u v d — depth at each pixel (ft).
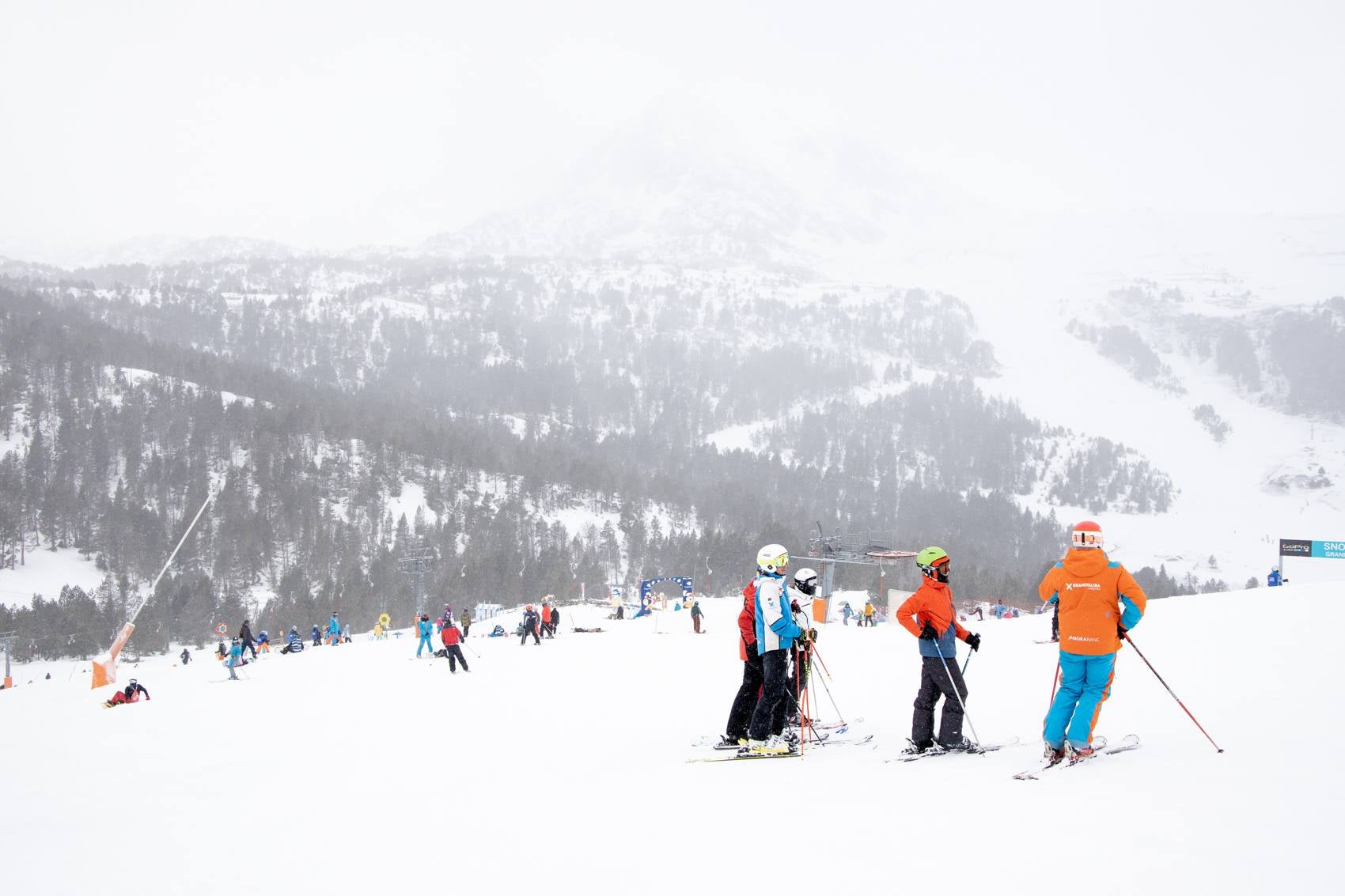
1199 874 12.59
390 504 466.70
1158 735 23.04
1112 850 13.76
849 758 23.44
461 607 321.11
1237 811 15.40
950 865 13.56
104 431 470.80
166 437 485.97
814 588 27.20
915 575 276.41
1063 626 20.68
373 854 16.26
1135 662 37.76
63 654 279.08
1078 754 20.33
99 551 388.98
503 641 108.58
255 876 15.34
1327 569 363.56
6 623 279.28
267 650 134.00
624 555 447.42
